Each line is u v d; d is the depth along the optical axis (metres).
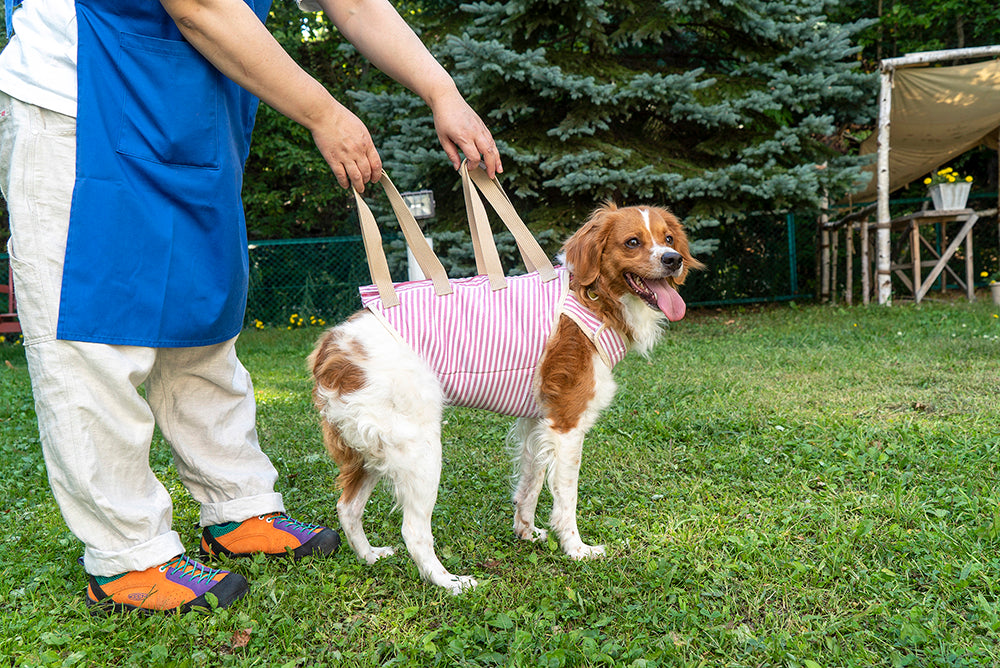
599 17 8.27
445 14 9.66
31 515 3.23
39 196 2.07
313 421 4.93
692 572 2.49
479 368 2.55
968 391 4.85
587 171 8.27
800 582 2.37
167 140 2.15
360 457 2.63
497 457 4.00
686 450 3.94
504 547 2.86
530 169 8.69
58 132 2.07
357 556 2.70
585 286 2.73
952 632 2.05
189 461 2.65
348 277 12.54
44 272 2.09
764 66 9.14
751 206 9.20
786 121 9.66
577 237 2.77
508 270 9.39
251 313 12.35
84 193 2.07
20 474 3.86
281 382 6.61
